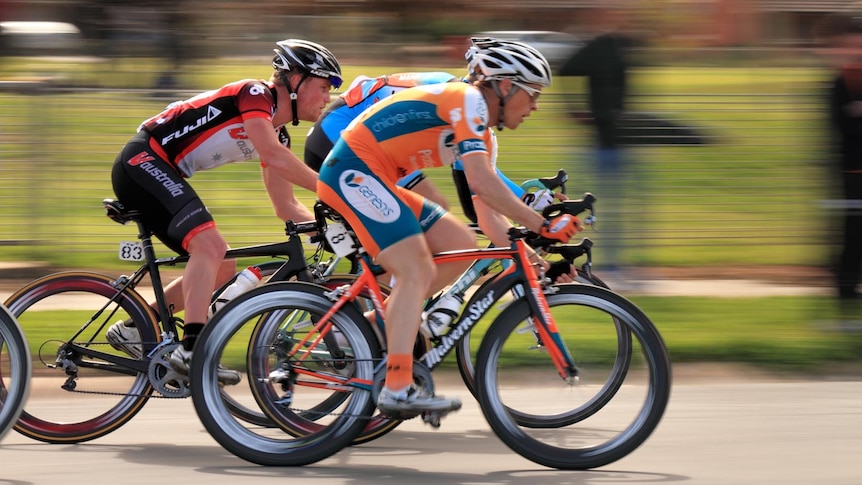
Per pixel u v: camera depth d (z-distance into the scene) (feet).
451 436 22.81
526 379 24.53
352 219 20.12
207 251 21.94
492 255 20.43
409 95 20.12
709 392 25.66
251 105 22.30
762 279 36.78
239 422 22.43
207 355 20.47
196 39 44.39
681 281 36.27
